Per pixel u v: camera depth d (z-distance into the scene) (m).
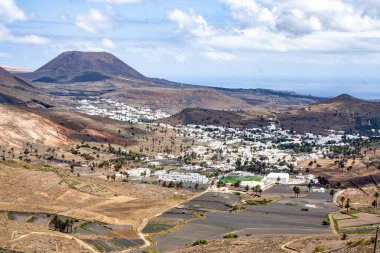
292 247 141.75
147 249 178.75
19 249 154.50
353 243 134.25
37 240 168.50
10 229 176.88
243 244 153.75
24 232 177.38
